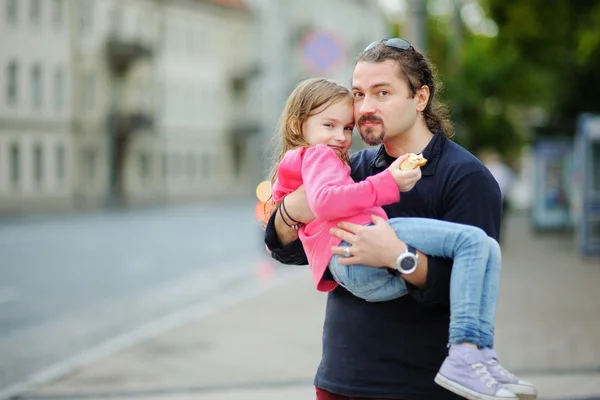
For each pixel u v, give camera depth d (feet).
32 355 33.76
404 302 10.27
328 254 10.19
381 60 10.17
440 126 10.69
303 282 55.31
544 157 96.78
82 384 27.37
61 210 162.50
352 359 10.49
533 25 88.33
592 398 23.49
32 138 172.14
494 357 9.32
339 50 61.82
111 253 78.54
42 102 174.29
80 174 183.93
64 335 38.01
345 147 10.64
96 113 189.06
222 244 88.94
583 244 67.41
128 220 134.31
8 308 45.91
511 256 69.41
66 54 179.52
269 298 47.29
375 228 9.68
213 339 34.83
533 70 115.24
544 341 32.04
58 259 72.64
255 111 252.83
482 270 9.45
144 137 206.49
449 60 98.02
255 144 249.96
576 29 86.43
